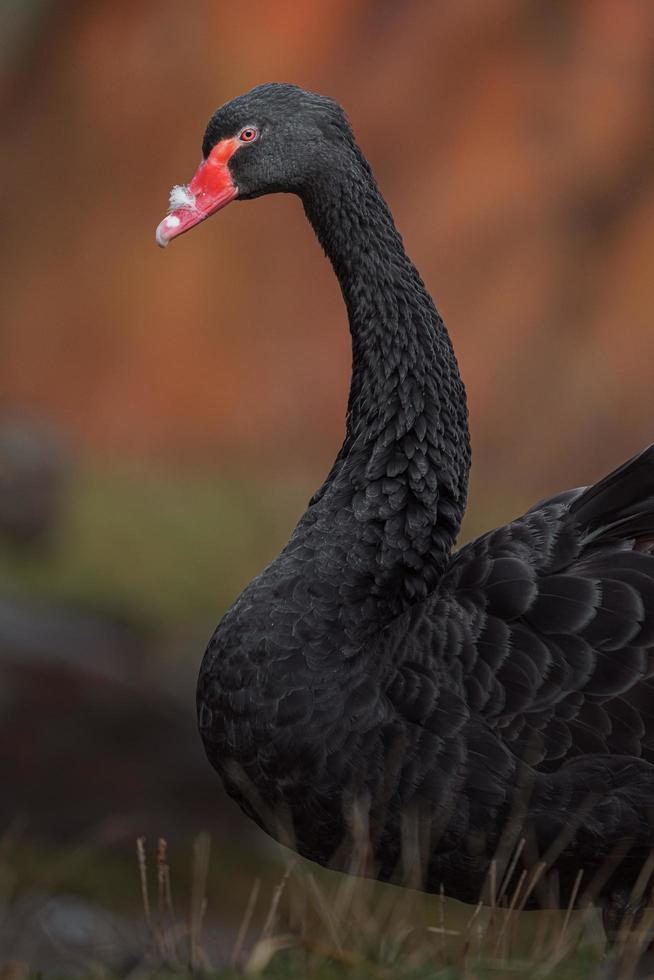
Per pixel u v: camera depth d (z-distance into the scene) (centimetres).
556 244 2589
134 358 2727
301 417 2648
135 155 2841
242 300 2719
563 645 477
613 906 498
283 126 559
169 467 2311
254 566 1655
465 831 480
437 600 499
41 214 2848
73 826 1161
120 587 1514
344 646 503
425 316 551
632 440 2417
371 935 527
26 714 1197
